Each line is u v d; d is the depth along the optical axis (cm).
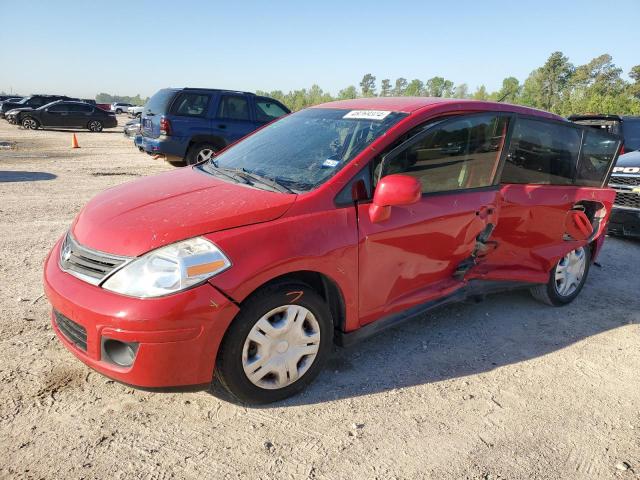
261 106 1162
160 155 1095
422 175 340
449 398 312
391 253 320
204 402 291
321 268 284
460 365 353
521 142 400
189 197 300
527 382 337
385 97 407
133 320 240
